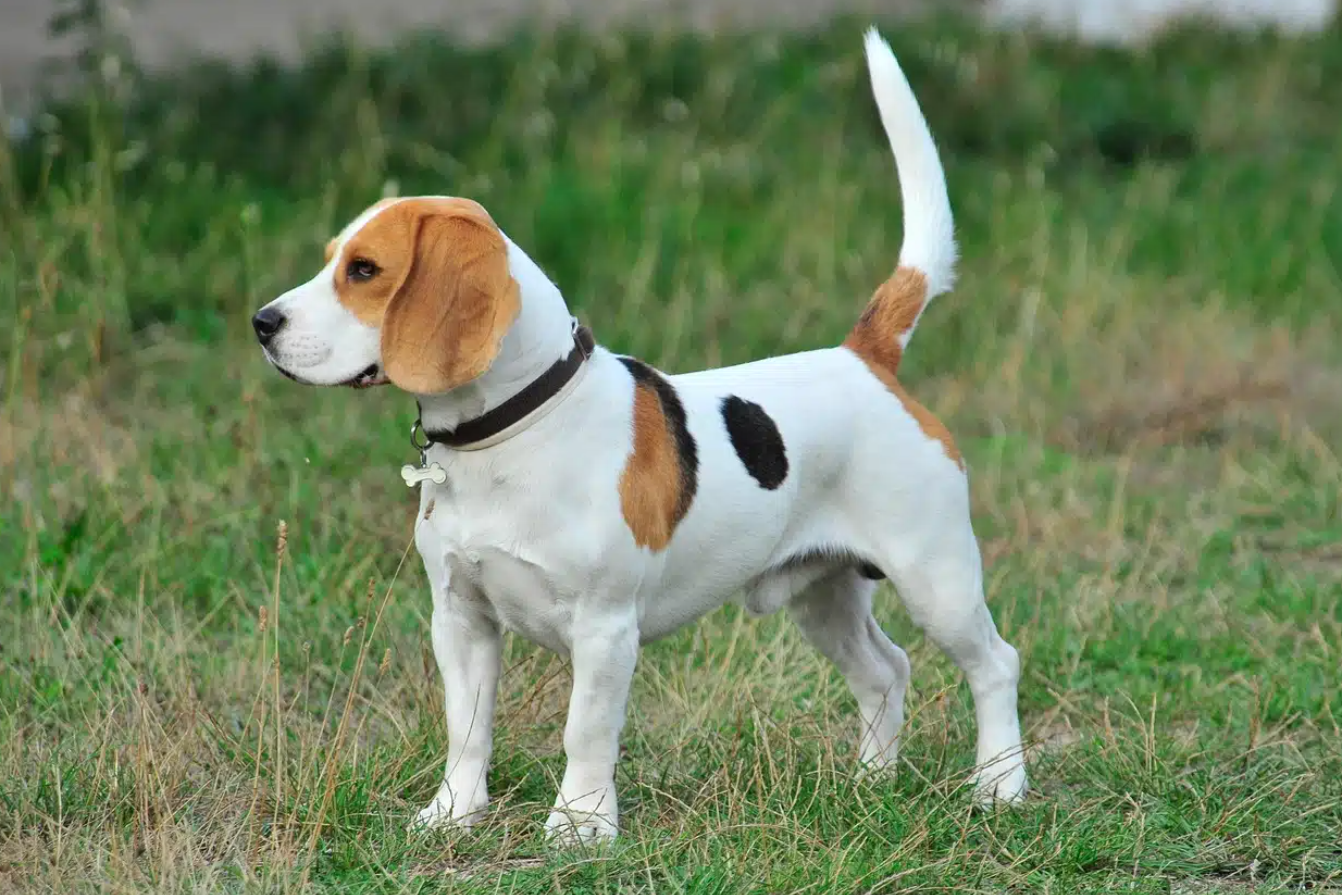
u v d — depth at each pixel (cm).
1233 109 2512
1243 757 842
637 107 2192
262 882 675
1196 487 1383
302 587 1029
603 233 1806
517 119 2036
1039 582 1097
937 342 1698
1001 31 2647
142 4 2588
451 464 701
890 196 1994
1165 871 727
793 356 802
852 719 905
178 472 1180
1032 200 2025
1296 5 3145
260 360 1427
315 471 1199
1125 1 2962
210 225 1672
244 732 803
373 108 1898
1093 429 1529
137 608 987
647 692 923
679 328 1576
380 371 686
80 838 719
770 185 2005
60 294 1491
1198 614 1069
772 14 2803
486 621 748
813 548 788
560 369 690
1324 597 1088
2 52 2338
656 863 701
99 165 1500
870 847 726
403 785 779
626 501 701
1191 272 1939
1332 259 2019
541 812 759
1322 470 1363
